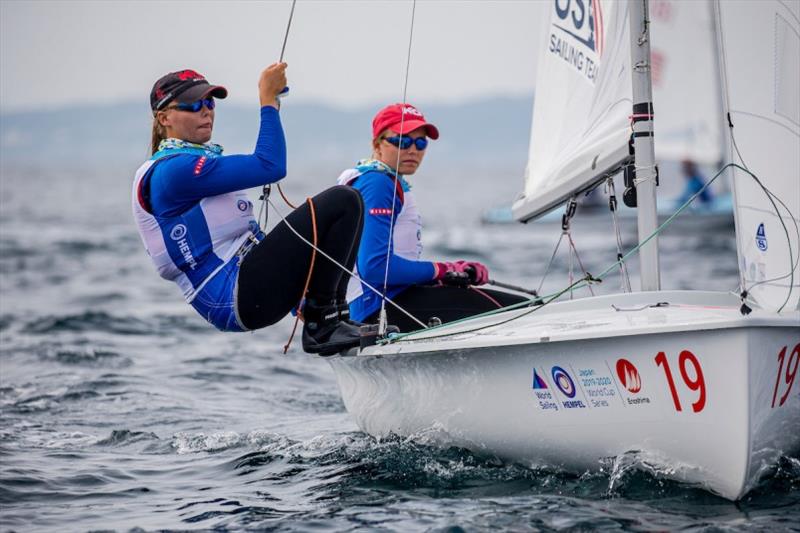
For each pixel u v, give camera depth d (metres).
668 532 10.49
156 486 13.77
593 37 15.73
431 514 11.53
